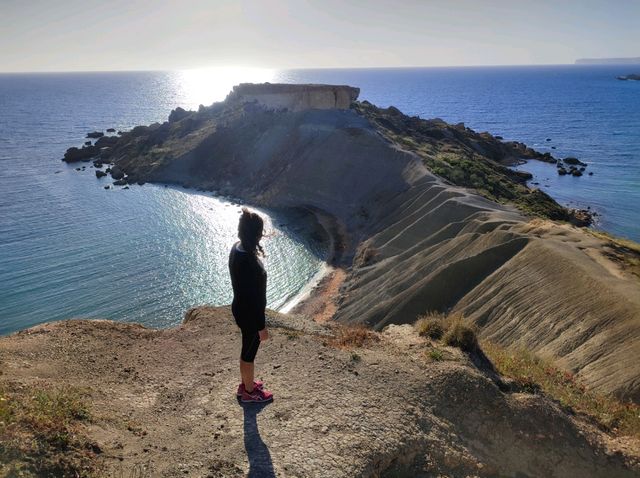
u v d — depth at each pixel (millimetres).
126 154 100000
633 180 89062
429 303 32438
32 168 97625
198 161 88500
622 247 34781
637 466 8484
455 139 93375
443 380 9141
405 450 7594
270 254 53188
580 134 147750
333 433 7477
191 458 6664
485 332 27984
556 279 27766
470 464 7945
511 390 9617
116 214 66625
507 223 39469
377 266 43250
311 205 66625
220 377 9320
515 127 167125
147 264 49562
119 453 6578
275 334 11234
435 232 44562
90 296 42719
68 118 191250
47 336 11242
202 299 42750
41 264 49156
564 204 74250
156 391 8953
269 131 84500
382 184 61719
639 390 17281
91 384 9070
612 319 22547
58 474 5777
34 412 6789
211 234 58469
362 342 11078
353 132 71562
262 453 6875
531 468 8305
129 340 11648
